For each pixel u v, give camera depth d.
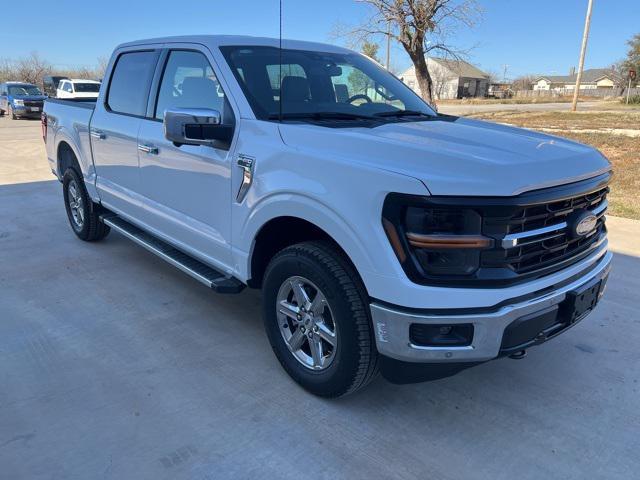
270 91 3.39
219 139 3.23
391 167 2.44
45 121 6.20
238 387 3.17
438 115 3.87
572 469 2.58
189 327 3.90
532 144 2.84
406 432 2.82
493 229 2.34
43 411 2.89
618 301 4.45
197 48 3.73
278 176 2.90
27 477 2.43
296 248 2.91
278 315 3.19
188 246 3.85
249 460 2.58
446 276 2.38
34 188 8.68
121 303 4.27
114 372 3.29
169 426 2.80
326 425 2.85
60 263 5.14
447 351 2.44
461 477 2.52
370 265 2.48
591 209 2.85
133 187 4.42
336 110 3.54
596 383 3.30
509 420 2.94
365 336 2.68
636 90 56.38
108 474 2.46
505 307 2.42
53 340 3.66
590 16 30.48
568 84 114.38
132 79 4.48
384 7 16.22
